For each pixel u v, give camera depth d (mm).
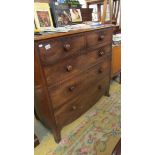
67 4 1434
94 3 1890
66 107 1296
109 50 1705
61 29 1142
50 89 1086
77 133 1446
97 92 1715
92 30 1305
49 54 998
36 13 1153
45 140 1394
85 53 1316
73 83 1284
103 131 1456
